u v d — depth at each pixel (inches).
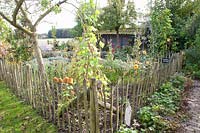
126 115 169.8
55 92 195.3
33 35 266.4
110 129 163.9
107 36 750.5
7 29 342.6
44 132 176.4
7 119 200.7
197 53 409.1
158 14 482.3
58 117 180.2
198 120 203.5
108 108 178.1
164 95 236.1
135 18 699.4
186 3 545.3
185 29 477.7
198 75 372.2
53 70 268.4
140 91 202.4
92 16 199.8
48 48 625.6
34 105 218.5
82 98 165.9
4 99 247.9
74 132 166.4
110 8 697.0
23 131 179.6
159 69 257.3
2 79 321.4
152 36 477.4
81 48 183.2
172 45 483.2
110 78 294.7
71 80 182.7
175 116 204.7
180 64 388.2
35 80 208.5
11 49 385.1
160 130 175.9
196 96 270.2
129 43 690.8
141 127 178.5
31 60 369.1
